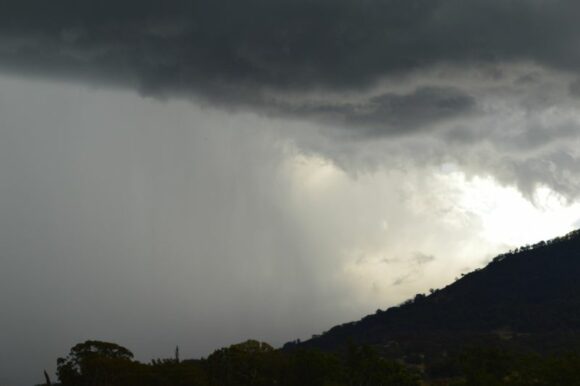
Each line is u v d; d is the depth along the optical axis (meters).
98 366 113.19
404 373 122.31
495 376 114.31
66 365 117.44
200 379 116.25
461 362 122.56
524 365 115.81
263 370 125.94
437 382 150.00
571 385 102.88
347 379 121.62
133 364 115.69
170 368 117.19
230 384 124.50
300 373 123.12
